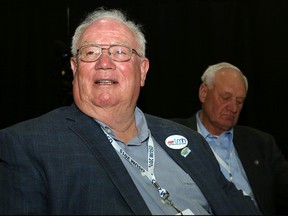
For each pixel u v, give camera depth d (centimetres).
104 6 329
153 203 141
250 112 331
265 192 231
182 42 342
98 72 161
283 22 325
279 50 326
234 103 245
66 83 266
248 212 152
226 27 339
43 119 153
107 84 161
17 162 135
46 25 364
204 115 255
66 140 143
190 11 341
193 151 170
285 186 241
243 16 336
